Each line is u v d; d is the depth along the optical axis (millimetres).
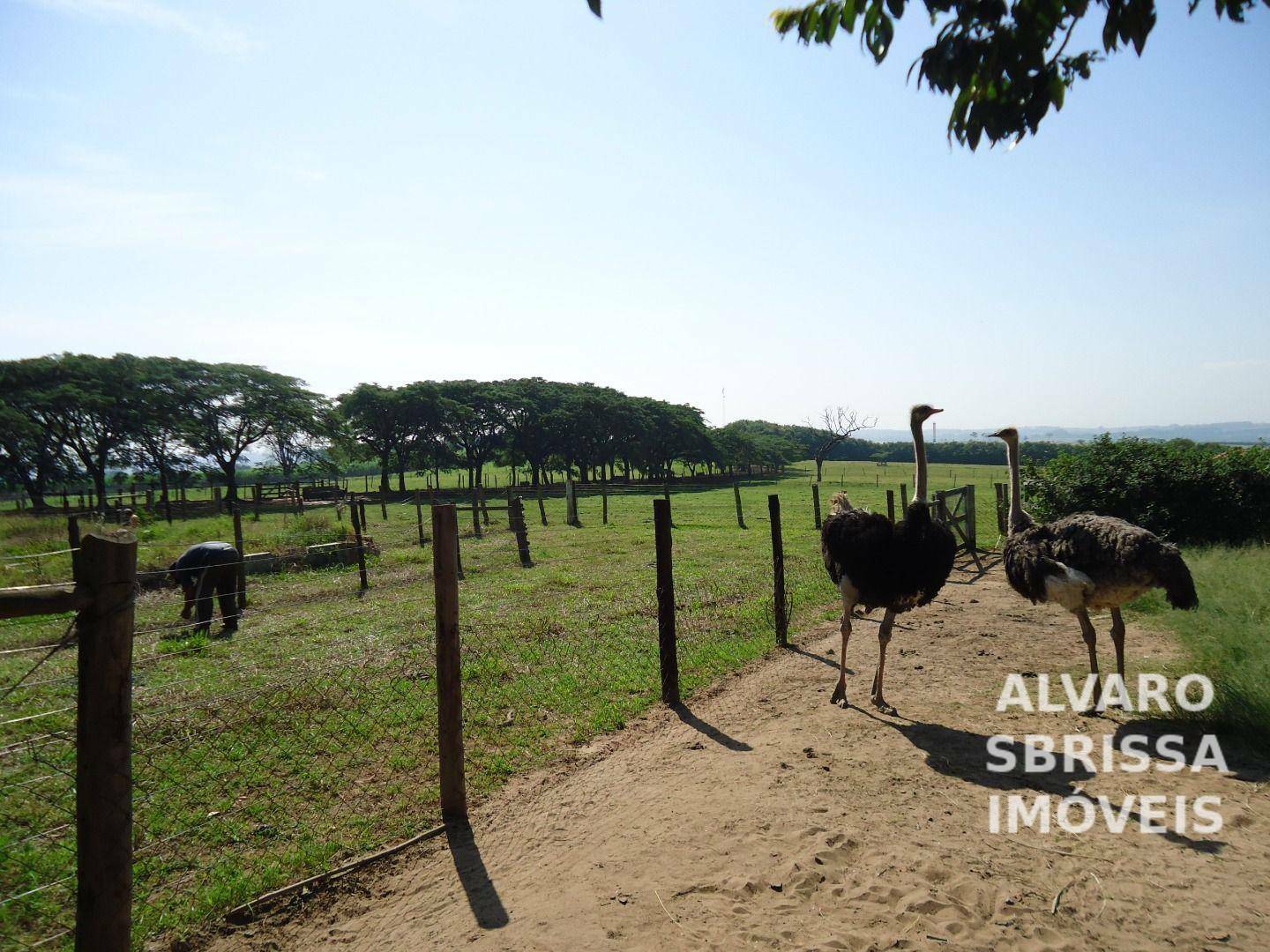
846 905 3416
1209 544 13008
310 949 3271
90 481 54344
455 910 3506
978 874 3615
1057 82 2279
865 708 6043
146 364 55500
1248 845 3838
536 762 5168
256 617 10008
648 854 3918
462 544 19422
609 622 9219
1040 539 6133
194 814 4457
